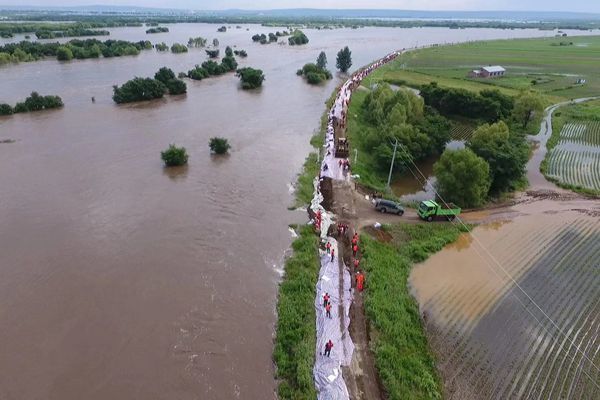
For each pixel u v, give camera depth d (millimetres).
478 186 51969
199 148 67812
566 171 67250
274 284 36594
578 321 35094
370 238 43312
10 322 31188
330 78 130625
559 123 90000
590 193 59031
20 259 37938
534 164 69250
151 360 28734
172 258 39250
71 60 142125
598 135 85188
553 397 28031
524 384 28844
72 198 49281
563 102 108938
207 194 52094
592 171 67625
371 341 30547
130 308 33031
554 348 32125
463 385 28391
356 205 50250
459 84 121938
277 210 48812
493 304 36375
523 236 47250
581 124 91875
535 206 54625
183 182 55188
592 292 38656
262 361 29109
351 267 38688
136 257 39062
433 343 31750
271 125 81062
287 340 30219
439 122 76188
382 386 27109
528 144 75062
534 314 35531
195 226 44750
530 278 40156
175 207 48562
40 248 39656
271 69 142250
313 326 31797
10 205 46906
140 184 54000
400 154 61625
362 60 169750
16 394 26016
